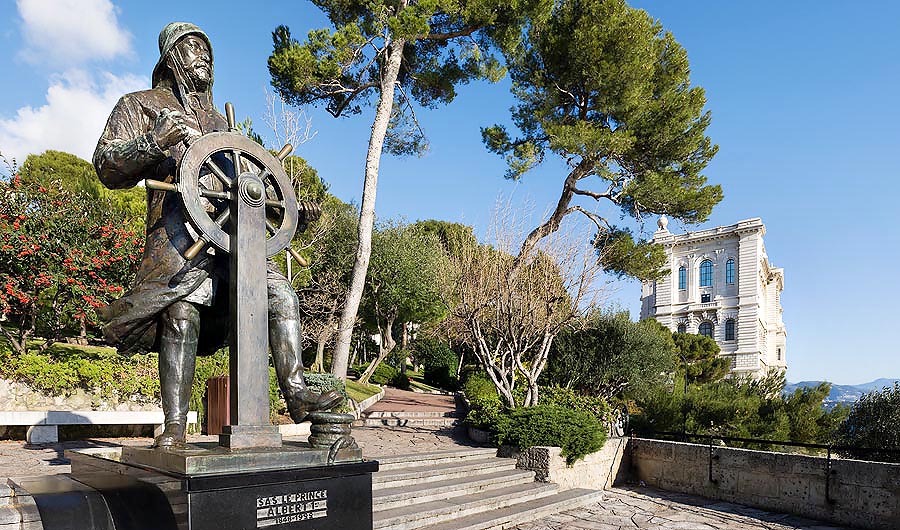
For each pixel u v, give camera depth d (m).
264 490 2.88
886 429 9.73
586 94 17.84
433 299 18.98
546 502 8.57
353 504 3.26
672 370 17.48
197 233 3.48
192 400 10.02
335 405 3.47
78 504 3.01
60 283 8.85
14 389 8.58
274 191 3.81
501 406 11.73
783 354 76.62
